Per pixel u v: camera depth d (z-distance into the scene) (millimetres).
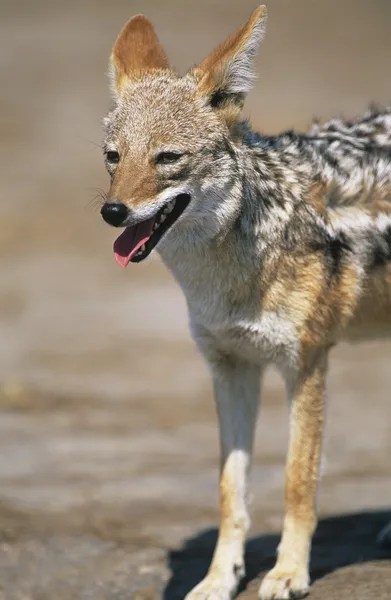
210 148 8773
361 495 12711
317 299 9000
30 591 9969
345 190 9359
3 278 26016
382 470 13961
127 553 10750
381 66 51031
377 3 65250
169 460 14516
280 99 42719
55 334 21812
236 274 8906
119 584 10016
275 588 8734
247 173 8961
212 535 11297
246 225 8867
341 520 11391
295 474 9055
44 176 34250
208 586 8961
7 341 21328
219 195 8789
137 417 16688
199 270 8984
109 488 13203
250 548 10570
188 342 21438
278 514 12125
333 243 9117
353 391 18312
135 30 9805
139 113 8898
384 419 16609
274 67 49500
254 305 8977
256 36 9016
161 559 10562
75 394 17891
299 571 8844
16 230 29484
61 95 44031
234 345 9219
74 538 11242
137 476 13758
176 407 17297
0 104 42469
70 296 24688
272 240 8914
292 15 61250
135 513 12188
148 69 9508
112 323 22625
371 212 9398
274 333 9000
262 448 15102
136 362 20031
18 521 11922
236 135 9055
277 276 8922
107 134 9180
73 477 13680
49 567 10469
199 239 8844
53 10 60469
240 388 9469
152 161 8664
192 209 8734
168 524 11766
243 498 9320
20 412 16828
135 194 8492
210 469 14094
